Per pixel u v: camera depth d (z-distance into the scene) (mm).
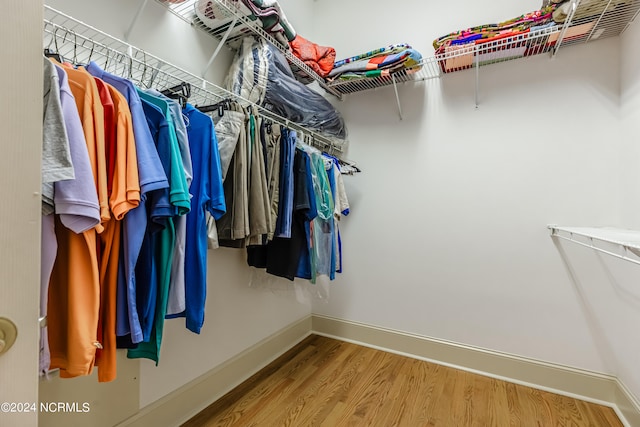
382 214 2314
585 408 1578
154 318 910
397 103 2266
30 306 353
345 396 1632
